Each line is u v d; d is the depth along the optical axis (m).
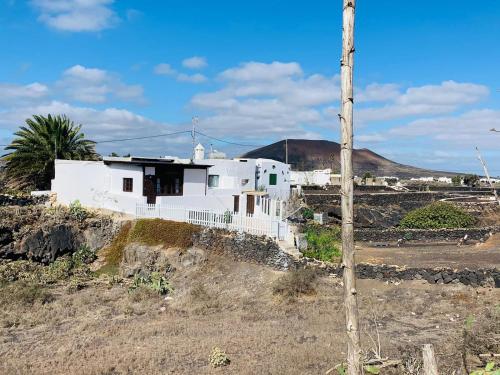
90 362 14.77
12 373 14.02
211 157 50.97
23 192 42.62
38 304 23.50
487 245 33.69
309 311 20.30
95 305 23.75
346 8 5.72
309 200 51.94
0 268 29.62
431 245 34.72
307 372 12.89
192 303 23.11
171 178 36.62
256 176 51.31
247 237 27.48
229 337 17.00
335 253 27.34
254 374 13.05
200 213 30.28
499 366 10.28
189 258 29.02
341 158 5.89
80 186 39.00
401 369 10.01
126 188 35.88
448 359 12.26
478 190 67.44
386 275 23.45
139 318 21.12
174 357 15.12
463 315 18.02
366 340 15.26
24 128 45.22
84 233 34.38
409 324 17.47
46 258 32.62
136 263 30.41
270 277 25.06
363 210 47.66
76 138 47.56
